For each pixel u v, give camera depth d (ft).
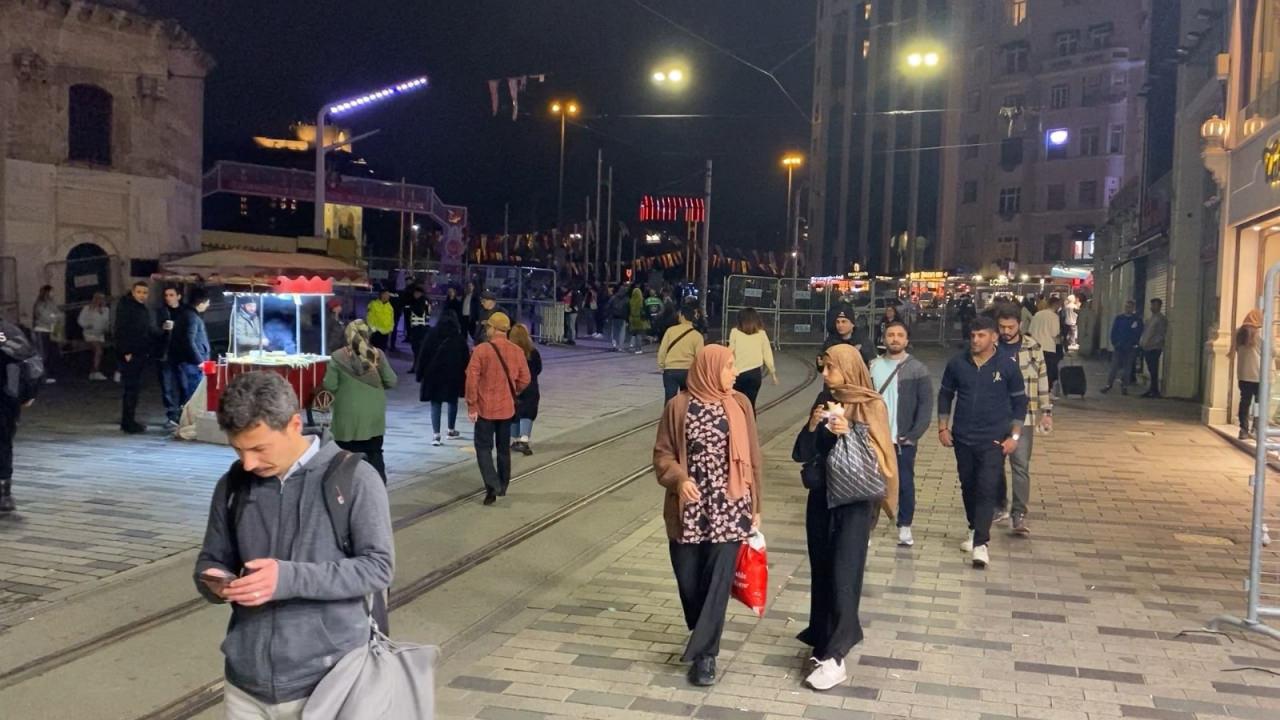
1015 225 196.95
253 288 46.26
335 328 50.72
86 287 68.64
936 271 197.77
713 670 16.72
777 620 20.17
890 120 221.87
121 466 33.94
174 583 21.45
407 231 173.27
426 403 52.42
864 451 16.70
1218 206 54.24
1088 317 99.40
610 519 28.25
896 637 19.07
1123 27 184.03
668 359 39.70
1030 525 28.30
